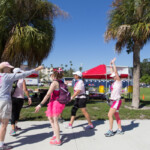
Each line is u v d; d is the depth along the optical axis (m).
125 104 9.82
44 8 8.82
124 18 8.38
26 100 10.56
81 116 6.40
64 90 3.72
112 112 4.22
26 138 4.02
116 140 3.97
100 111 7.41
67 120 5.88
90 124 4.92
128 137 4.18
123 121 5.78
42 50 8.66
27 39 7.79
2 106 3.19
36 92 10.95
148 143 3.81
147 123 5.53
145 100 12.84
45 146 3.56
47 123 5.36
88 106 8.98
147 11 7.83
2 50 8.73
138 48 8.52
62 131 4.64
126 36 8.27
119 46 9.18
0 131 3.30
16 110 4.28
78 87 4.70
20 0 7.80
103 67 13.62
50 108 3.79
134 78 8.57
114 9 8.60
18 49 7.95
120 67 11.50
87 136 4.23
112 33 8.52
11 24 8.54
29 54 8.59
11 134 4.17
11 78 3.27
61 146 3.58
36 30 8.15
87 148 3.50
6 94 3.28
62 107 3.70
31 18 8.77
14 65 8.72
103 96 12.49
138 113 6.96
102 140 3.96
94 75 14.05
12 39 7.77
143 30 7.75
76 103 4.88
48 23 9.16
